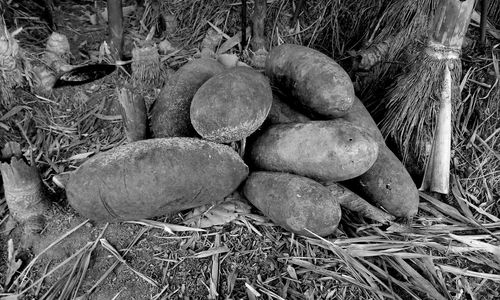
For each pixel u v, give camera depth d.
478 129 2.10
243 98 1.57
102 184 1.53
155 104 1.93
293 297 1.55
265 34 2.50
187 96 1.83
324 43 2.56
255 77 1.67
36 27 2.58
